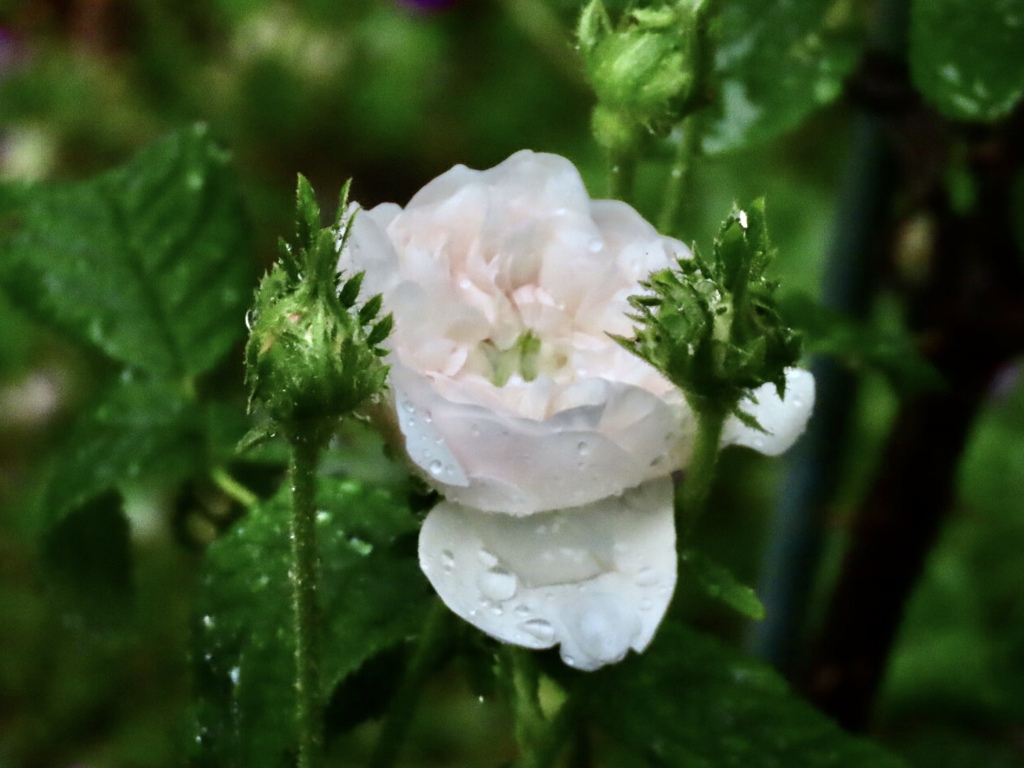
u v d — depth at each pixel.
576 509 0.49
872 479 0.68
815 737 0.53
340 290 0.48
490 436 0.48
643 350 0.48
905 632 1.06
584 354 0.50
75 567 0.61
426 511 0.50
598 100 0.53
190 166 0.63
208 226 0.63
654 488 0.49
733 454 1.09
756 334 0.47
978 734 1.02
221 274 0.62
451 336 0.50
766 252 0.47
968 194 0.65
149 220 0.63
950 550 1.12
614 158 0.53
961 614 1.08
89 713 1.14
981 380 0.66
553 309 0.51
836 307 0.69
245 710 0.53
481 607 0.48
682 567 0.49
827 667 0.68
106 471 0.60
